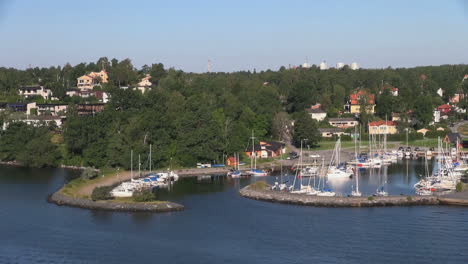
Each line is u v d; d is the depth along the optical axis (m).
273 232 101.06
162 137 177.12
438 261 86.56
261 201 125.50
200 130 179.25
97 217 111.06
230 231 101.88
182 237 98.62
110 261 87.44
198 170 170.25
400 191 134.50
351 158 192.00
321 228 103.19
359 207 118.19
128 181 149.25
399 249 91.69
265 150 197.25
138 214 113.56
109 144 171.00
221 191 137.88
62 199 123.38
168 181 152.75
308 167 170.50
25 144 184.75
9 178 157.00
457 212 113.00
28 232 101.38
